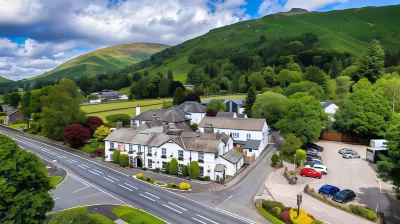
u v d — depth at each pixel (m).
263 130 75.75
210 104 108.00
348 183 52.06
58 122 88.00
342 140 82.88
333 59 166.88
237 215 40.75
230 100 117.12
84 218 29.70
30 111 101.69
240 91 164.88
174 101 129.50
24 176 29.88
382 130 75.62
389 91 90.81
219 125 79.25
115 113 116.06
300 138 69.69
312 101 80.69
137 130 69.50
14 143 32.25
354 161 64.88
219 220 39.22
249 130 74.81
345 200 43.84
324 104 100.25
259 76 156.00
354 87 114.31
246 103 107.81
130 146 64.56
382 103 80.06
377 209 41.66
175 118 86.88
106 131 81.69
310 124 70.00
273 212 40.59
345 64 169.25
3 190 27.83
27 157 31.61
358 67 126.75
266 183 53.25
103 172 60.06
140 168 62.69
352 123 78.69
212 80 184.62
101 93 187.62
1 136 31.88
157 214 40.81
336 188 47.41
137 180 55.25
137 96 155.75
